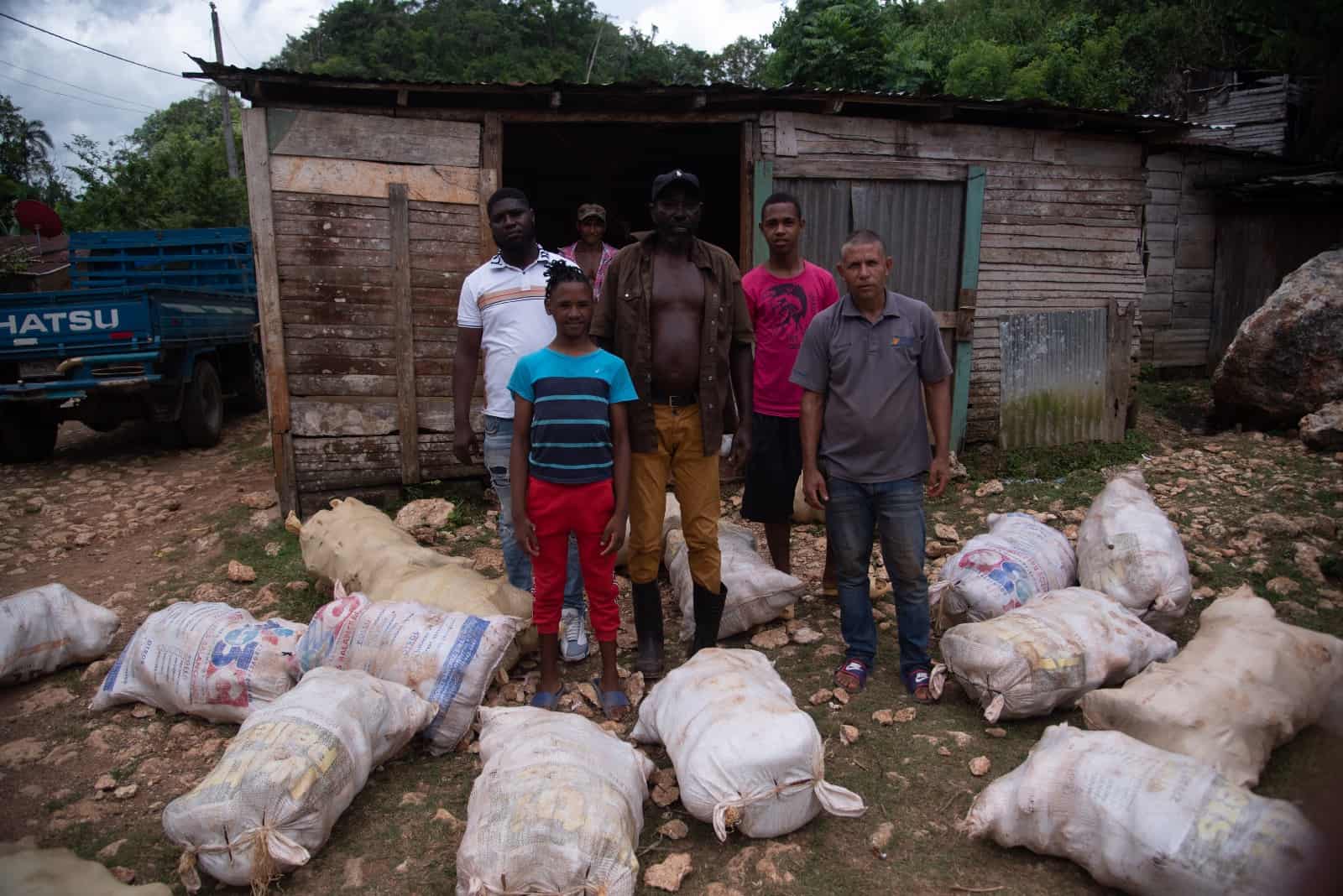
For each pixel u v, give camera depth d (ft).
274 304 19.57
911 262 23.11
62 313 26.55
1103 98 56.65
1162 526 13.00
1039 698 10.39
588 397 10.58
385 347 20.34
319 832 8.53
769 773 8.34
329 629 11.19
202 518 21.44
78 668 13.11
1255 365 25.29
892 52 56.13
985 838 8.59
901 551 11.38
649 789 9.72
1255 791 8.64
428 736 10.61
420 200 20.06
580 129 32.09
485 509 20.81
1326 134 50.06
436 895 8.21
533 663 12.90
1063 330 24.71
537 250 13.05
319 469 20.48
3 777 10.32
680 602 14.37
